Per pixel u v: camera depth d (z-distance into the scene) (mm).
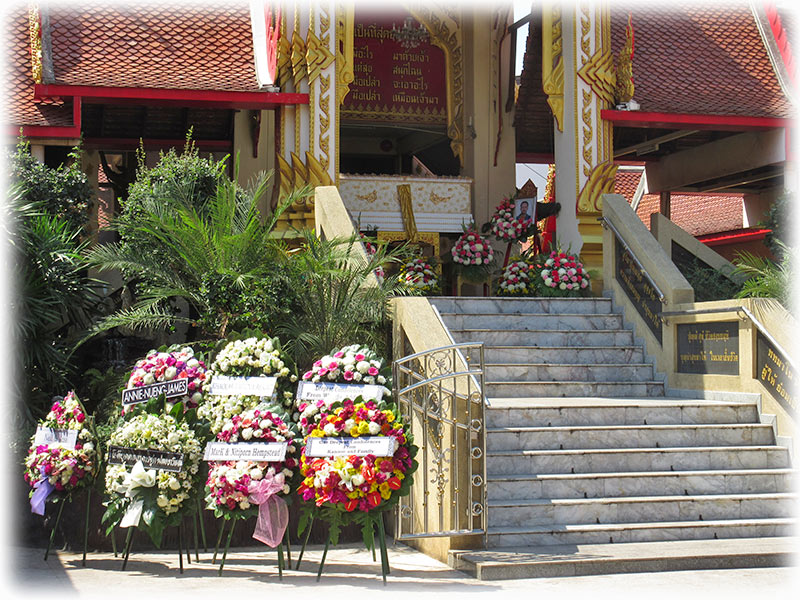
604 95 15406
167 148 19219
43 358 10203
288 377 7918
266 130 18172
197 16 16125
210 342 9914
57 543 8570
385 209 17484
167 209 11172
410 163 21828
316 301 9820
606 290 12789
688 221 26781
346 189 17297
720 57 17766
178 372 7902
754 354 9758
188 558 7734
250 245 10562
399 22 18922
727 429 9391
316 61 14500
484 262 16312
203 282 10117
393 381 7895
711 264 15523
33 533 8672
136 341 12133
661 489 8680
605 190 15312
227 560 7895
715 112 16266
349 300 9633
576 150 15297
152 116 18266
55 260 10719
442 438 7922
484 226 17531
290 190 14398
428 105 19203
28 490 8703
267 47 15625
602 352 11562
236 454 7207
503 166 18562
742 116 16391
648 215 28062
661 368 11312
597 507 8297
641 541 8109
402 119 19047
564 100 15547
